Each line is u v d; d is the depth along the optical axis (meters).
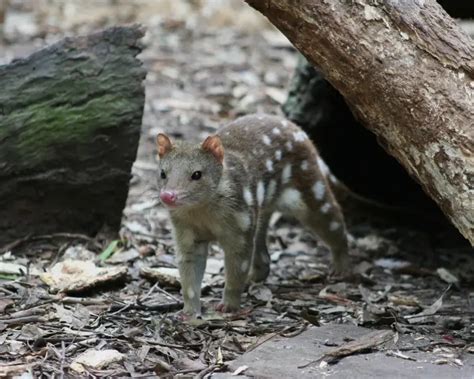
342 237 11.06
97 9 24.45
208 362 7.80
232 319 9.13
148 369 7.58
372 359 7.74
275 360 7.68
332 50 8.39
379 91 8.24
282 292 10.37
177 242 9.30
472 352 8.03
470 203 7.85
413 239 13.07
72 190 11.04
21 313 8.69
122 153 11.14
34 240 10.96
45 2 24.86
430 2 8.28
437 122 7.97
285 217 13.46
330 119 13.19
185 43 21.50
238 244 9.39
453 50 8.06
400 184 13.70
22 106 10.64
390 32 8.19
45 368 7.46
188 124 16.36
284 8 8.49
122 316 8.87
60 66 10.87
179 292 9.95
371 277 11.35
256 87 18.50
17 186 10.72
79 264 10.05
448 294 10.55
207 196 9.06
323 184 10.84
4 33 21.27
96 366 7.53
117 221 11.46
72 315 8.74
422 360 7.75
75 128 10.86
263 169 9.97
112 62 11.06
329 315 9.41
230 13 24.20
